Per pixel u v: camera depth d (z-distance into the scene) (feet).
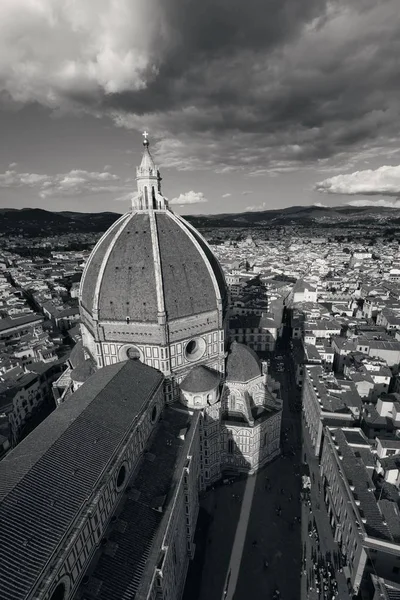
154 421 267.18
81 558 157.17
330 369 524.11
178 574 227.40
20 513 141.59
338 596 238.27
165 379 289.74
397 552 219.61
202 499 314.76
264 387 358.84
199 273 304.30
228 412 352.90
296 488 327.88
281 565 258.16
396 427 352.69
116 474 192.75
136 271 284.41
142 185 307.37
